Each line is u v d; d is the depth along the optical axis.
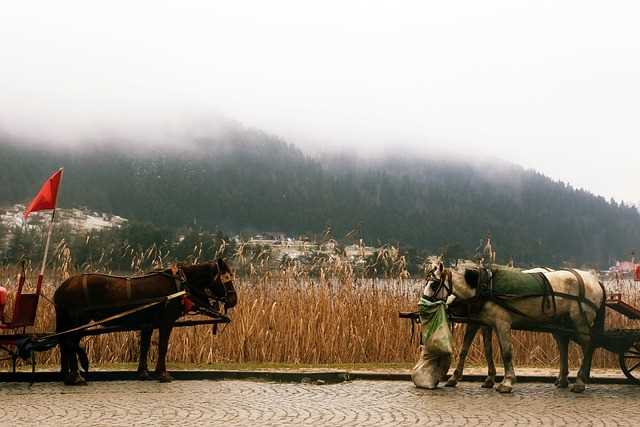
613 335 12.38
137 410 10.02
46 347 11.98
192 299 12.68
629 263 17.98
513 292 11.98
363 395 11.48
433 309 12.21
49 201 12.56
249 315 15.81
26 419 9.38
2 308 11.77
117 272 17.94
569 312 12.20
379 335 16.00
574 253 133.75
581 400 11.12
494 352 15.97
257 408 10.26
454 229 141.25
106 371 13.01
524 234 131.38
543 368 14.88
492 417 9.70
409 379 13.25
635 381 12.71
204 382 12.77
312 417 9.63
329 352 15.66
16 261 16.94
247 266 17.92
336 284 17.16
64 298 12.21
